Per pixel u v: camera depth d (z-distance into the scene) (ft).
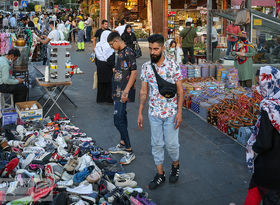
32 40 36.58
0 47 32.94
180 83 11.66
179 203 11.49
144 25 85.30
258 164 8.24
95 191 11.50
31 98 24.52
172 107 11.82
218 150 15.97
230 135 17.74
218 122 18.81
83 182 11.69
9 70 20.95
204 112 20.59
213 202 11.57
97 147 15.56
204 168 14.14
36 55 37.55
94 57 24.25
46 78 19.71
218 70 26.99
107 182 11.87
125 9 86.48
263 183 8.13
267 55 28.84
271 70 8.01
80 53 52.06
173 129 11.98
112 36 13.89
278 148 7.89
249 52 24.47
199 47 39.47
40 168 12.33
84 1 91.45
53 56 19.31
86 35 70.95
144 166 14.29
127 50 14.05
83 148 14.94
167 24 63.00
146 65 11.80
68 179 12.17
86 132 18.01
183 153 15.65
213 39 33.68
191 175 13.51
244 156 15.31
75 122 19.60
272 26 28.25
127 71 14.20
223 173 13.70
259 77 8.27
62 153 13.91
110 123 19.57
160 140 12.22
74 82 30.63
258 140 7.93
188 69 26.99
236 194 12.08
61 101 24.08
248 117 17.81
